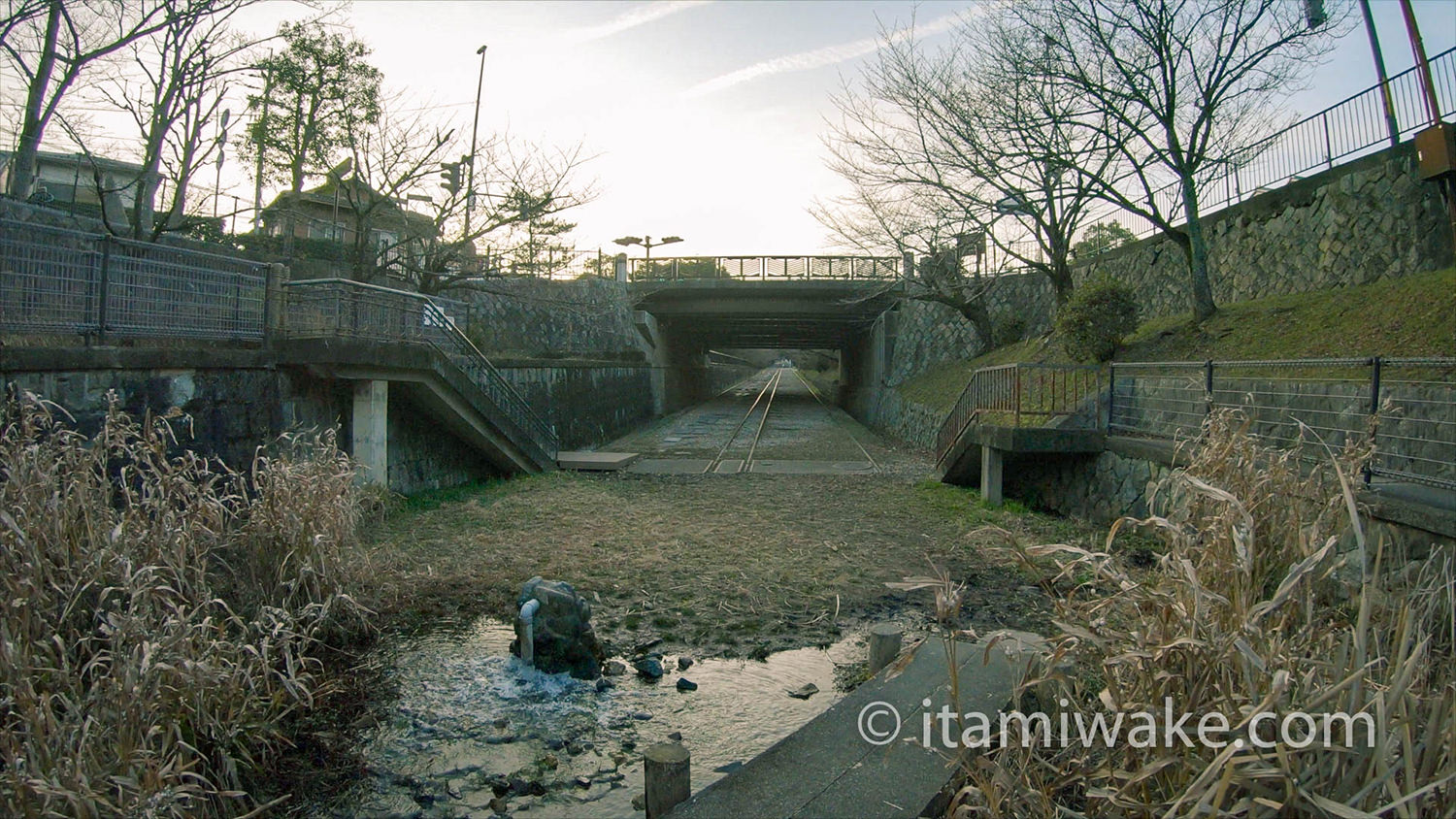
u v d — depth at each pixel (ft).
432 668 17.31
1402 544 16.30
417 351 34.35
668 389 114.11
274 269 30.04
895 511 35.63
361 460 33.06
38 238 22.43
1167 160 44.37
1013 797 8.94
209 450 26.40
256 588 17.25
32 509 13.56
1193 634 7.66
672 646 18.94
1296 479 12.01
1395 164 36.09
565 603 17.61
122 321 23.48
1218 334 40.04
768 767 11.42
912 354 91.71
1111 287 46.52
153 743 11.05
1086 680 12.18
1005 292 80.69
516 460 45.16
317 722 14.73
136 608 12.44
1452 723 6.30
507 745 14.10
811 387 187.52
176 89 42.57
